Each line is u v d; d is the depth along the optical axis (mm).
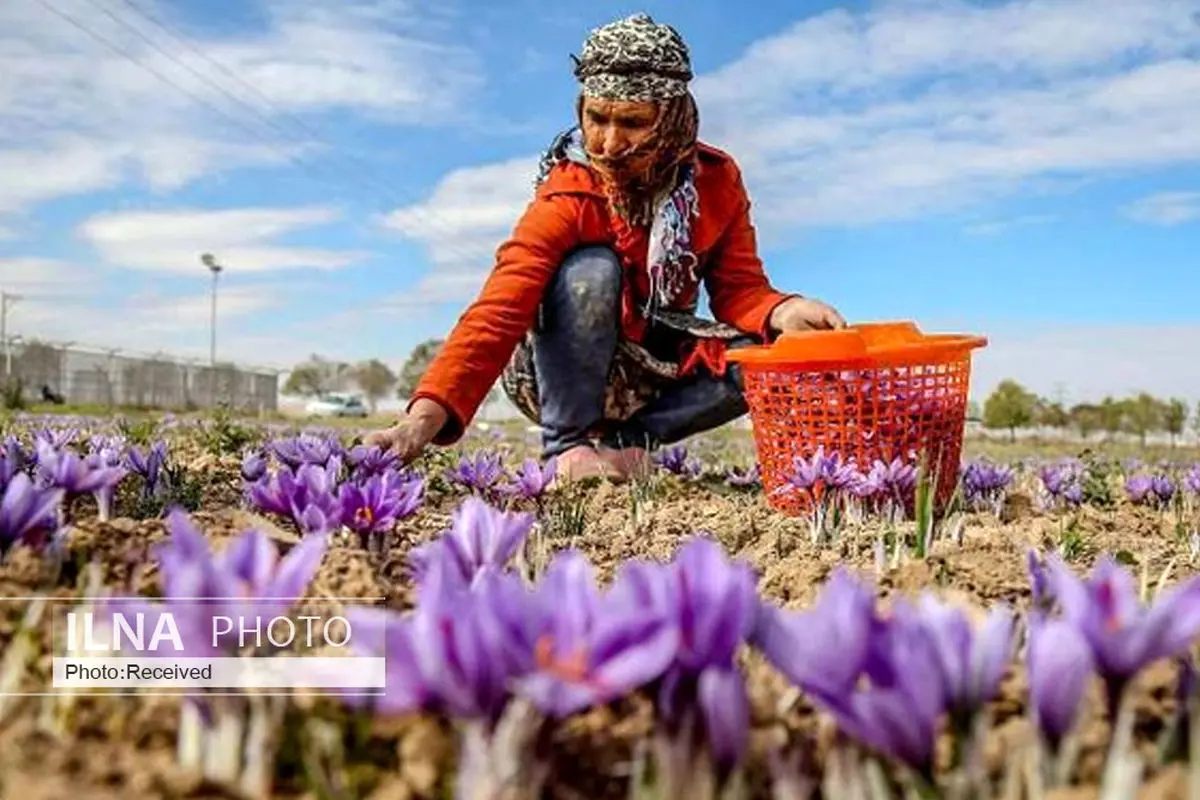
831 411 4492
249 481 4043
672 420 5934
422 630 1326
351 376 77188
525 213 5344
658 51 4828
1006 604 2518
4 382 24734
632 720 1607
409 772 1478
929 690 1288
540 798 1450
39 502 2256
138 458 4012
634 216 5254
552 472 4180
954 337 4773
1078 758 1450
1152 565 3691
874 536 3971
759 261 5719
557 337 5445
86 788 1344
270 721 1549
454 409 4512
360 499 2713
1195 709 1490
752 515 4527
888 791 1451
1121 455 21375
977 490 5191
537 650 1349
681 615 1372
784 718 1637
